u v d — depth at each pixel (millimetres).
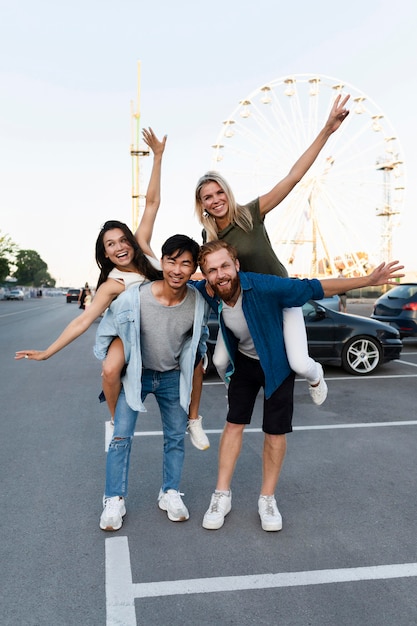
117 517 2928
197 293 2914
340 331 8039
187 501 3355
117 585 2393
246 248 2992
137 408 2916
